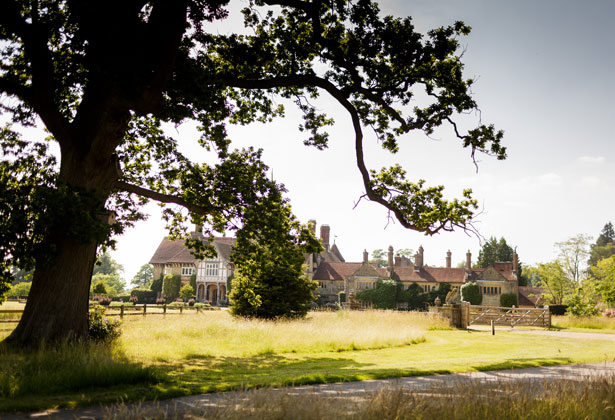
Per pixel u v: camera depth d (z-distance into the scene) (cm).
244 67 1506
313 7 1315
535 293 6881
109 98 1168
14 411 573
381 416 479
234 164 1603
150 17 1136
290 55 1569
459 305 2789
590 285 4709
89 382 737
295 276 2702
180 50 1227
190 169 1633
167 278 7381
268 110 1766
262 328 1903
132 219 1472
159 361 1136
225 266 7131
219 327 1850
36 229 1034
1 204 1030
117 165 1274
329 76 1565
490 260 8119
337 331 1831
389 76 1474
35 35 1112
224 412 464
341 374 884
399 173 1783
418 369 965
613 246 11300
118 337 1388
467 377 858
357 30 1382
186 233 1816
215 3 1148
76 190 1098
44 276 1156
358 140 1525
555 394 589
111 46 1050
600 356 1298
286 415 460
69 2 1058
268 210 1544
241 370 1038
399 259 7525
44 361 832
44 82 1134
